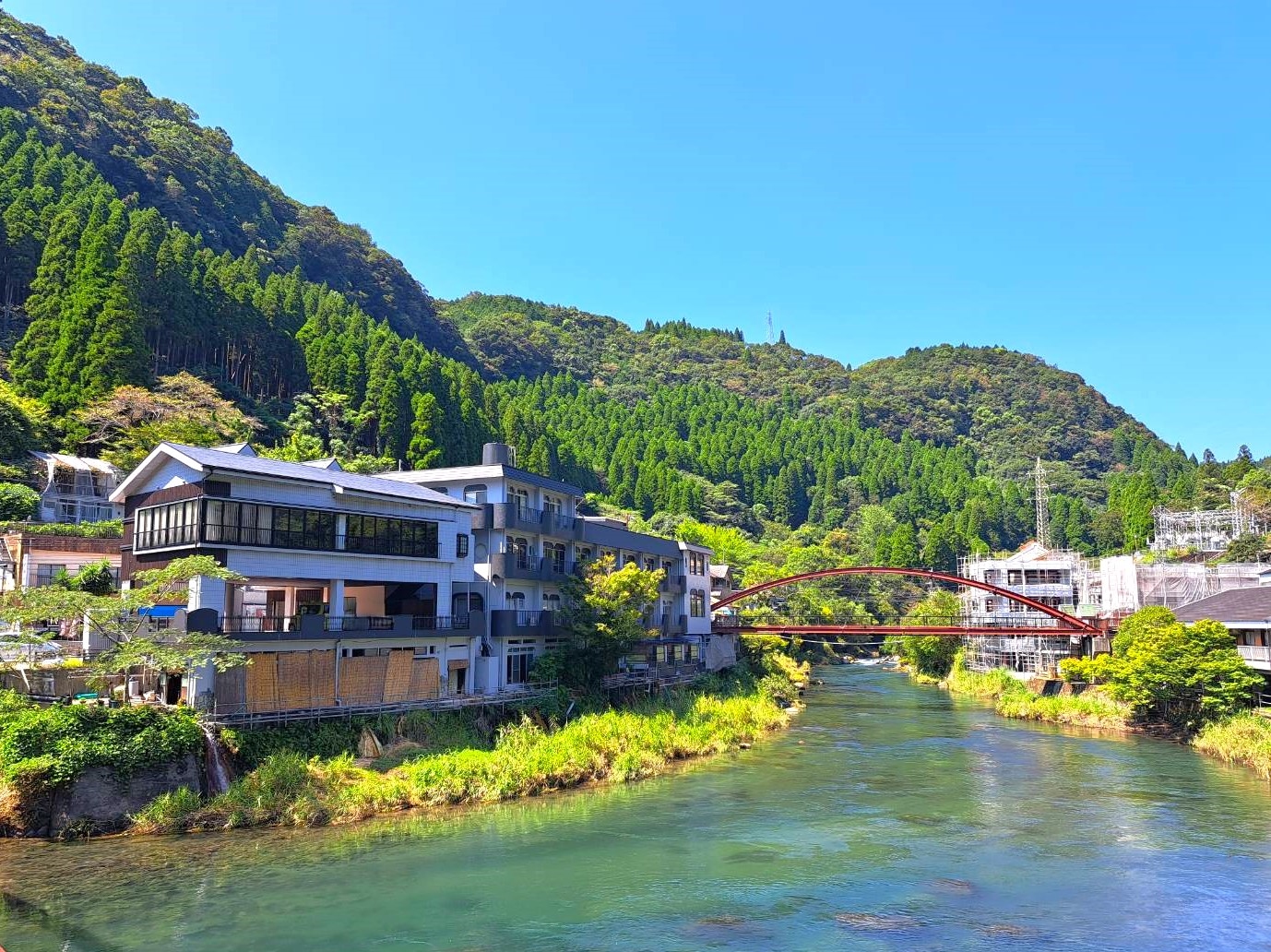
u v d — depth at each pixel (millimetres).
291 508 32438
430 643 37000
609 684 42438
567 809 29422
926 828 27609
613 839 26047
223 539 30250
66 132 121188
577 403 183500
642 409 194625
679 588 57344
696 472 163750
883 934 19250
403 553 36062
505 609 41750
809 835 26828
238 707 28844
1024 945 18781
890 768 36969
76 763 23859
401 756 30281
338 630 32625
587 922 19688
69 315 68312
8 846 23188
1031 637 66188
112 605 26359
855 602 100188
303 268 155125
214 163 155375
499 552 41344
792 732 46594
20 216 77812
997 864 24062
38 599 25984
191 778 25594
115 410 63406
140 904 19875
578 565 44594
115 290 68750
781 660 77625
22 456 58125
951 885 22469
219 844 24047
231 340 86875
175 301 79500
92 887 20734
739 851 25156
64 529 47594
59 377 66375
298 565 32406
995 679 64438
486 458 46438
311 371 89000
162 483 33375
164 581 27062
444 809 28453
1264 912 20594
